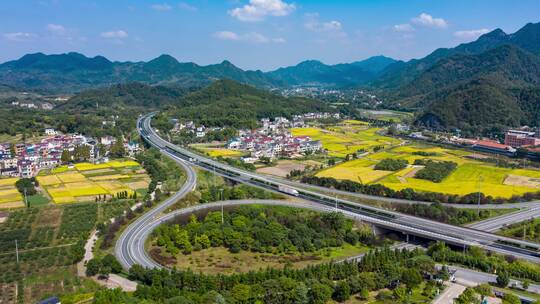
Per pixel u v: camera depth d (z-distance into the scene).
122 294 163.88
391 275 180.75
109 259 198.38
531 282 188.50
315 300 163.12
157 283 175.75
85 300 166.12
